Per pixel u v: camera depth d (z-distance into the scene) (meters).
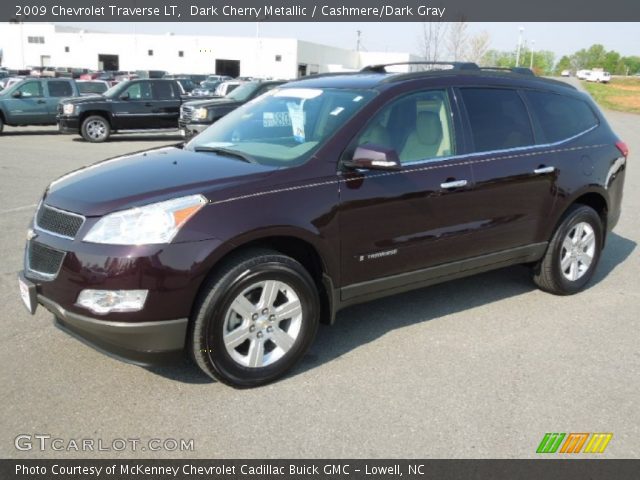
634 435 3.29
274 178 3.65
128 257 3.22
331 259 3.85
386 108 4.17
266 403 3.52
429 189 4.21
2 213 7.88
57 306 3.41
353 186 3.88
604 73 90.81
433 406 3.52
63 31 71.44
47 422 3.28
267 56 60.19
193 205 3.37
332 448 3.12
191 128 15.16
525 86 5.05
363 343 4.33
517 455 3.10
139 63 63.53
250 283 3.51
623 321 4.85
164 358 3.42
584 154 5.23
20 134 20.22
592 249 5.46
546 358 4.16
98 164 4.30
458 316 4.86
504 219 4.72
